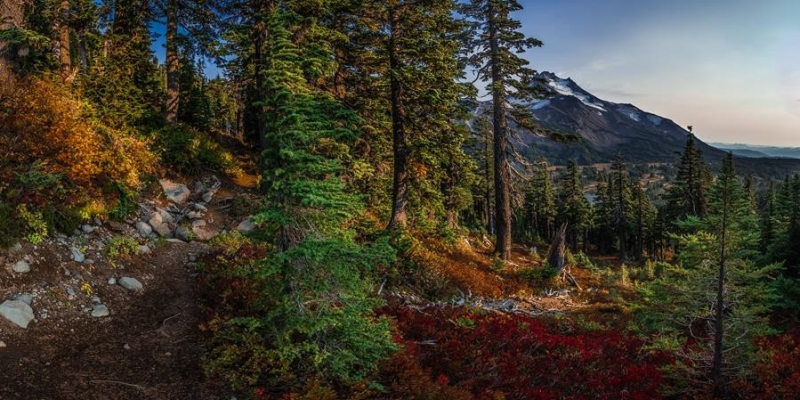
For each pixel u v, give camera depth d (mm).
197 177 17359
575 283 22562
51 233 9000
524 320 12906
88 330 7418
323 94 12305
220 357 7184
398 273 15328
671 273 10008
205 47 19797
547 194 68500
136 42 18906
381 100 18938
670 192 54125
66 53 17281
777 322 12719
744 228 9125
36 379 5859
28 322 6887
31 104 9664
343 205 7113
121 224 11594
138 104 16672
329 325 7367
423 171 19219
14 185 8867
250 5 16016
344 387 7035
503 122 23422
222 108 43812
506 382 8703
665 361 10812
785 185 41781
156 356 7184
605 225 70000
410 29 17000
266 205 7328
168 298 9383
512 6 22391
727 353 9320
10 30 11984
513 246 34031
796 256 16500
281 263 6750
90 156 10602
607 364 10328
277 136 6781
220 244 13297
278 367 7137
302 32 15195
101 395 5934
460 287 17188
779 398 8477
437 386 7316
